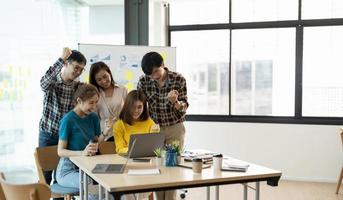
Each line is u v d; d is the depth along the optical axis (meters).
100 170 2.37
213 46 5.68
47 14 4.30
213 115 5.65
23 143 4.02
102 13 4.97
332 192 4.70
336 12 5.21
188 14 5.71
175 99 3.13
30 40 4.08
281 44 5.45
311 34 5.34
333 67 5.32
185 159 2.74
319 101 5.38
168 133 3.37
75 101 3.11
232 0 5.52
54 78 3.31
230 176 2.25
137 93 3.05
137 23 4.93
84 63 3.32
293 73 5.43
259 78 5.56
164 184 2.10
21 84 4.00
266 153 5.44
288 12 5.36
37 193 2.02
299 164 5.34
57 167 3.08
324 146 5.26
